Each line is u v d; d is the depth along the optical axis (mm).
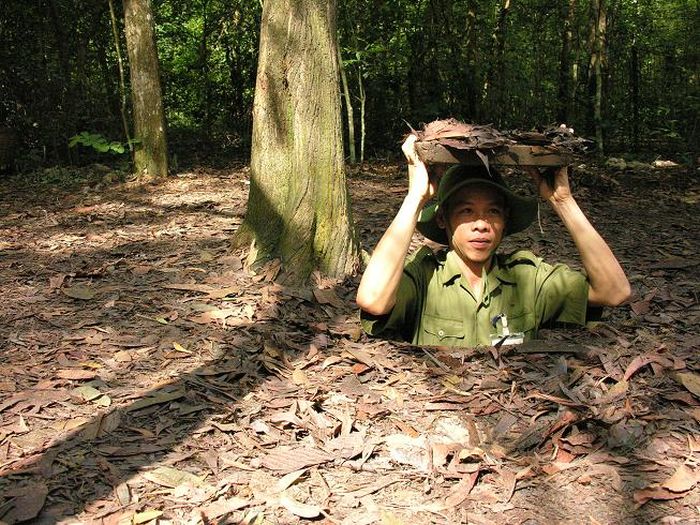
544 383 3287
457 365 3391
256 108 5051
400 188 9172
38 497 2467
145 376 3479
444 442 2867
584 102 12711
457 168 3119
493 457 2746
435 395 3229
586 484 2576
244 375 3459
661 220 7309
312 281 4824
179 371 3523
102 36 12461
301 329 4094
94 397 3223
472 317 3453
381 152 12414
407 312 3479
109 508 2441
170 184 9688
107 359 3686
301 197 4820
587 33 14172
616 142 13812
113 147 10070
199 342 3891
